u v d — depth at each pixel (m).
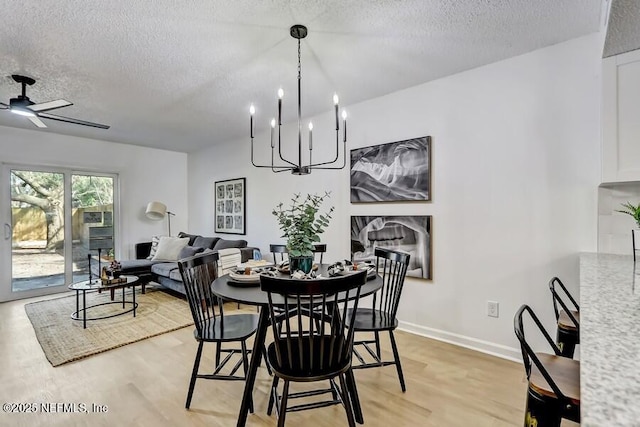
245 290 1.94
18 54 2.39
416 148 3.00
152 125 4.31
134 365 2.48
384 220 3.25
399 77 2.85
